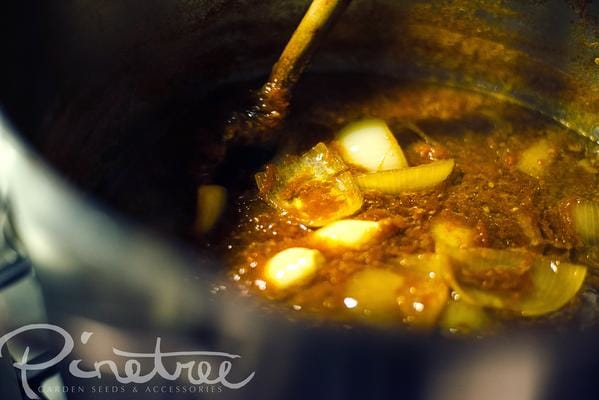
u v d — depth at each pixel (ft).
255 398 1.28
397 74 2.06
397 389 1.21
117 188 1.79
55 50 1.66
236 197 1.74
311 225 1.67
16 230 1.28
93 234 1.24
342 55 2.05
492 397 1.21
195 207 1.73
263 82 2.02
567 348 1.19
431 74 2.04
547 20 1.95
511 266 1.60
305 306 1.55
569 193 1.79
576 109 1.97
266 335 1.21
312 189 1.70
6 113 1.42
